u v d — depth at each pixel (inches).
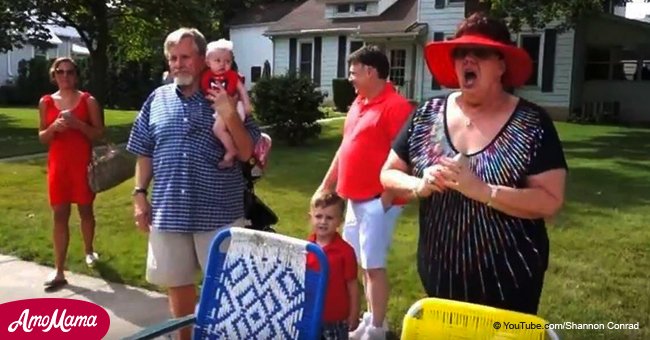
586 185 357.1
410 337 84.0
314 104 543.2
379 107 143.8
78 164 192.9
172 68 128.7
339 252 133.0
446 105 95.7
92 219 206.1
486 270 89.4
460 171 84.0
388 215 146.0
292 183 354.6
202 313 99.0
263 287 95.6
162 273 131.3
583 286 184.9
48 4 608.7
